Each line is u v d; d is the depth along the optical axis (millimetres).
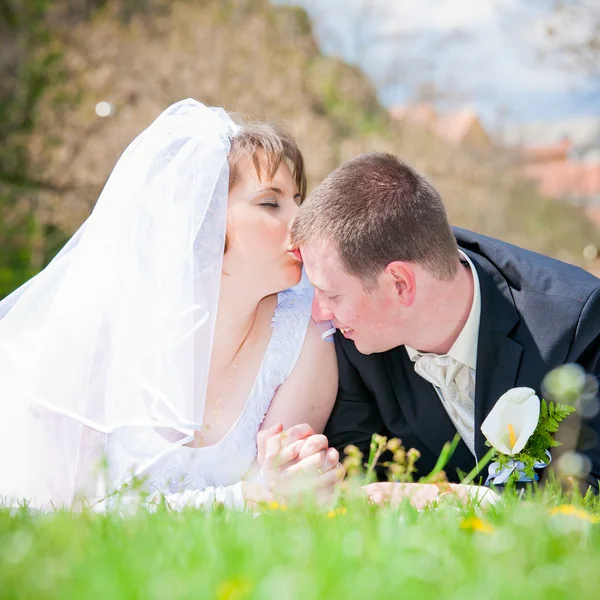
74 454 2912
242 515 1991
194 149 2924
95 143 9977
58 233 10047
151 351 2855
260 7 10945
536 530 1610
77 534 1638
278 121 3152
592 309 2750
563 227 11164
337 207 2713
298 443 2666
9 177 10086
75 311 2932
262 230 2924
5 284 9625
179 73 10430
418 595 1240
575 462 2549
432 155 11141
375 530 1691
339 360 3121
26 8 10492
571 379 2498
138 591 1260
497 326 2764
